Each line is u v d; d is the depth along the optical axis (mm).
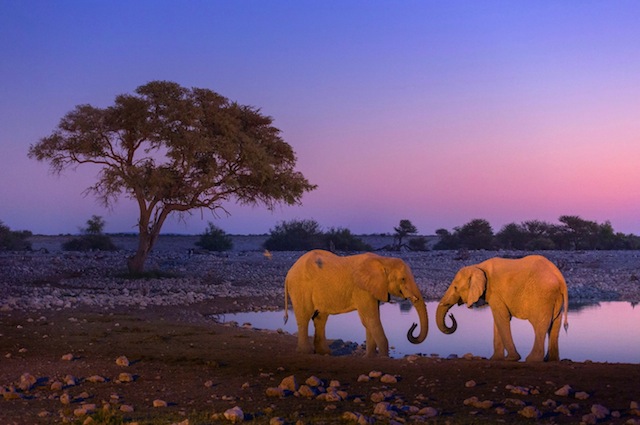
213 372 11336
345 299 13938
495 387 9570
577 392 9000
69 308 22062
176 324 18938
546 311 12148
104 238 65000
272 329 20953
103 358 12859
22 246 66438
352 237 69062
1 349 13859
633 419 7605
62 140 33375
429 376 10461
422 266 44062
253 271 39438
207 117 34969
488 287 12727
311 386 9938
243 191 36219
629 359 15469
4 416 8414
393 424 7664
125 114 33219
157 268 36719
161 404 8945
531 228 77125
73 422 8078
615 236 75750
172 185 34344
